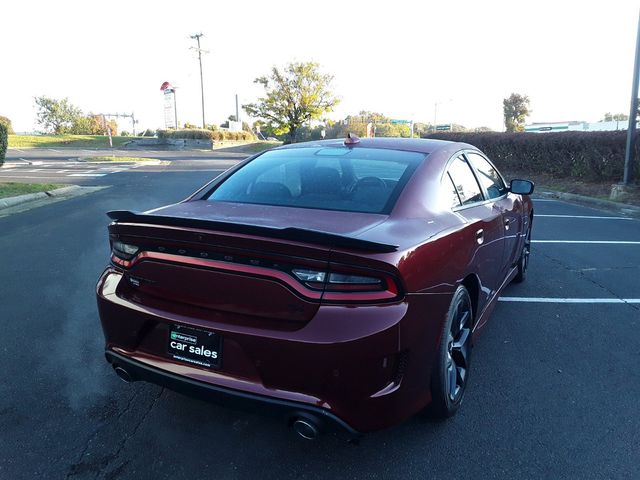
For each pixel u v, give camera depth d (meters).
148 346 2.75
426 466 2.71
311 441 2.91
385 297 2.36
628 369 3.79
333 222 2.71
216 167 24.98
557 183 16.19
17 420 3.07
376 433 2.98
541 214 11.27
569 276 6.11
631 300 5.28
